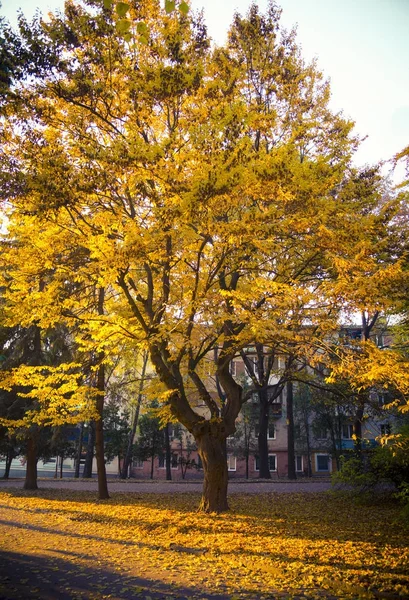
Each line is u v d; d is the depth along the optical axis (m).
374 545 8.86
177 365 13.05
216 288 12.90
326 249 9.62
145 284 14.16
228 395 13.72
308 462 37.84
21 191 8.70
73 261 11.22
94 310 15.51
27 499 17.55
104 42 9.03
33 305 10.75
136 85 8.98
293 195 8.95
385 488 15.39
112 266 9.07
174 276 12.78
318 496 17.55
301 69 13.41
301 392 36.25
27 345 20.53
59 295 11.48
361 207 11.82
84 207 10.43
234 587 6.34
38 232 10.54
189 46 10.27
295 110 13.12
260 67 12.85
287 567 7.35
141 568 7.32
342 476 15.20
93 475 43.16
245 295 9.65
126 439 37.03
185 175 8.98
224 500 13.35
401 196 9.76
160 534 10.09
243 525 10.94
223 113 8.91
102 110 9.66
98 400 17.97
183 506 14.85
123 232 9.50
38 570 7.11
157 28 9.61
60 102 9.54
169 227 9.48
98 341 12.03
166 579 6.72
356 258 8.98
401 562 7.62
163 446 37.19
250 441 39.78
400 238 10.54
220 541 9.27
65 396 17.77
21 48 8.33
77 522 11.90
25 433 20.41
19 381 13.01
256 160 8.86
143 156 8.31
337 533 10.07
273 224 8.95
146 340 10.69
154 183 9.77
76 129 9.54
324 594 6.04
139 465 42.62
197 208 8.54
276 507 14.30
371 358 8.82
